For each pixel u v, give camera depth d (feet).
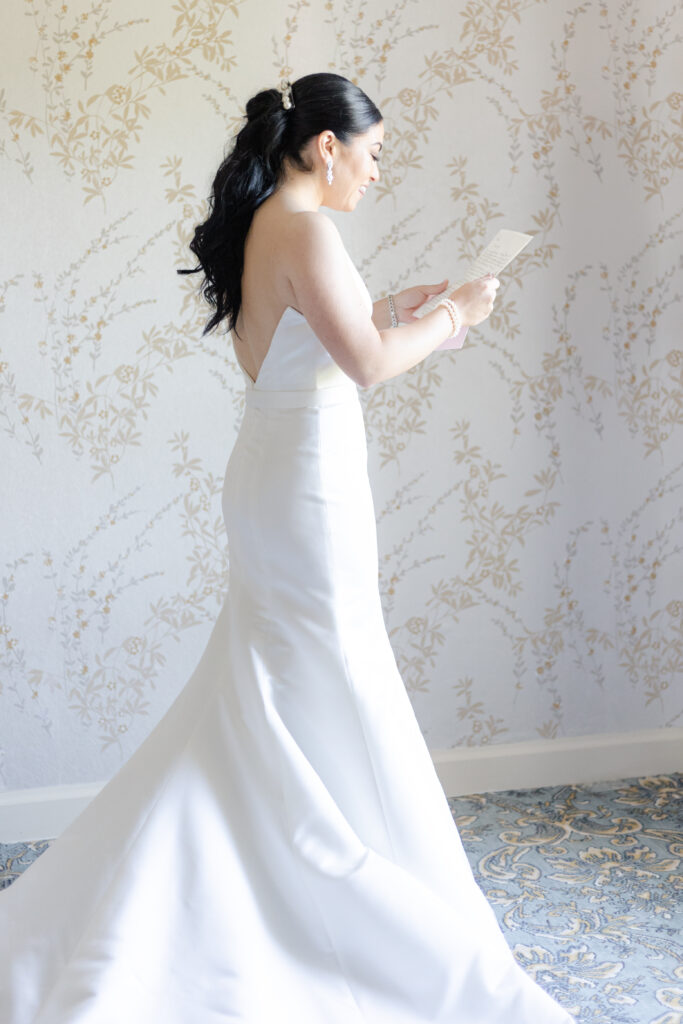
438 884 6.06
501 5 9.20
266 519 6.06
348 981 5.60
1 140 8.57
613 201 9.60
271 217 5.98
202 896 5.46
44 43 8.55
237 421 9.20
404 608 9.71
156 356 9.00
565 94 9.40
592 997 6.58
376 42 9.04
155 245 8.87
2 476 8.89
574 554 9.99
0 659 9.07
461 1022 5.57
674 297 9.84
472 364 9.53
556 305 9.61
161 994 5.22
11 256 8.69
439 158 9.24
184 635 9.36
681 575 10.25
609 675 10.23
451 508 9.68
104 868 5.68
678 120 9.62
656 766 10.29
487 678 9.96
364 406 9.37
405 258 9.29
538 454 9.77
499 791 9.99
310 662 6.05
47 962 5.59
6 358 8.78
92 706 9.29
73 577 9.11
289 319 5.89
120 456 9.05
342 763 6.07
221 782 5.84
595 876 8.23
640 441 9.97
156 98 8.74
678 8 9.49
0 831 9.12
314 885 5.58
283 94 6.26
